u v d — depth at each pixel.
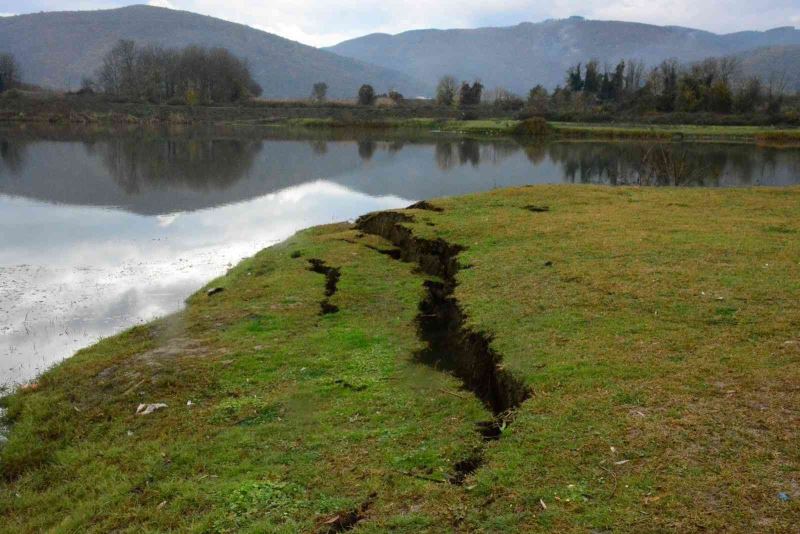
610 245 14.41
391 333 11.30
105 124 90.62
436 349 10.66
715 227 16.03
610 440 6.58
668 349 8.66
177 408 8.87
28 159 45.69
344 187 36.00
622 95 107.88
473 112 102.81
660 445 6.39
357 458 7.14
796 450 6.13
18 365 11.79
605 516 5.48
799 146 59.06
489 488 6.14
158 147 57.44
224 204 29.95
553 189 22.81
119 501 6.90
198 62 120.75
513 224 17.31
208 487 6.88
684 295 10.73
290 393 8.98
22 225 24.52
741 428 6.57
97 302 15.62
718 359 8.22
